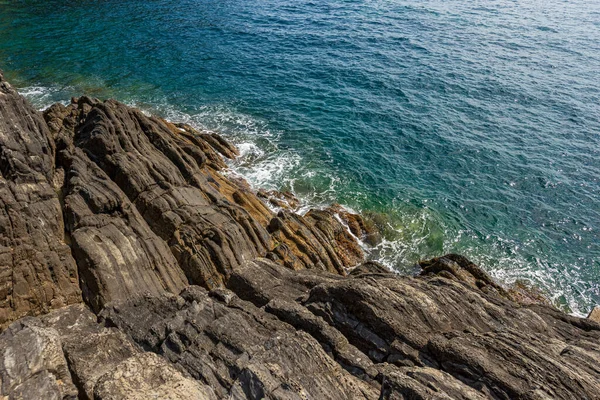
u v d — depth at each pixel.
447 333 17.19
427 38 65.31
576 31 69.00
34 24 65.38
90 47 58.69
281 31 67.69
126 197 25.23
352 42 63.59
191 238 24.58
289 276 23.41
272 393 12.78
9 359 13.02
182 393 12.49
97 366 14.54
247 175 36.19
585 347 17.19
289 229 28.34
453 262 28.30
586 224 33.16
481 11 79.19
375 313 17.77
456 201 35.03
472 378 14.85
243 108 46.53
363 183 36.53
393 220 33.06
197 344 15.80
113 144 27.61
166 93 48.72
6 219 20.30
